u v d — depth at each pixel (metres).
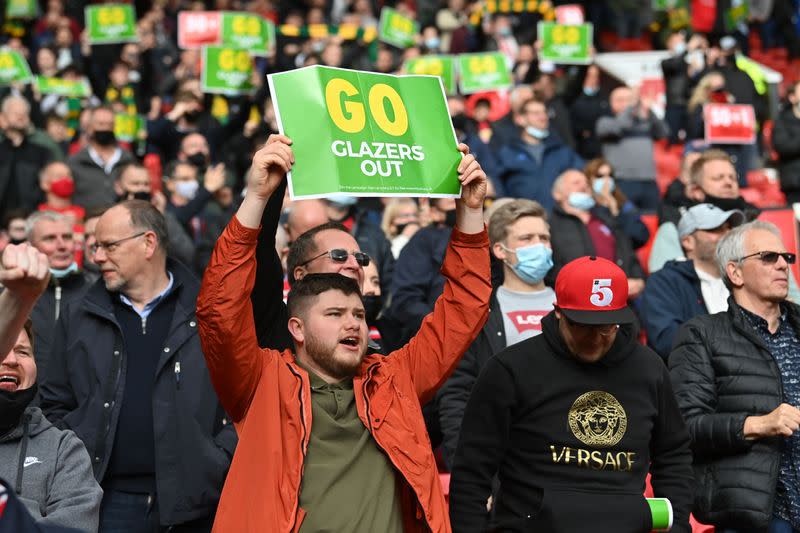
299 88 4.72
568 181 9.27
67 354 6.04
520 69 18.53
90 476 5.16
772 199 14.86
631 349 5.27
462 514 5.15
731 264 6.32
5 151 13.30
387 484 4.65
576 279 5.09
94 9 18.25
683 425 5.41
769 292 6.20
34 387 5.03
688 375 6.16
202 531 5.82
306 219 7.16
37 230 7.57
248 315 4.69
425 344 5.07
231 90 14.38
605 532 4.99
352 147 4.70
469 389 6.47
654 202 14.23
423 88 5.02
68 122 16.55
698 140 15.25
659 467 5.40
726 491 5.93
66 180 11.74
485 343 6.58
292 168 4.64
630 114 14.30
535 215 6.87
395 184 4.76
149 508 5.81
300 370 4.75
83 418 5.86
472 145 13.75
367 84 4.85
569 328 5.16
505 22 20.77
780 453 5.98
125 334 6.00
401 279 8.09
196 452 5.77
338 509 4.54
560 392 5.16
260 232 5.07
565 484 5.11
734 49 17.75
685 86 16.88
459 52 20.69
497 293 6.85
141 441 5.84
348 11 21.81
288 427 4.63
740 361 6.12
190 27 16.55
